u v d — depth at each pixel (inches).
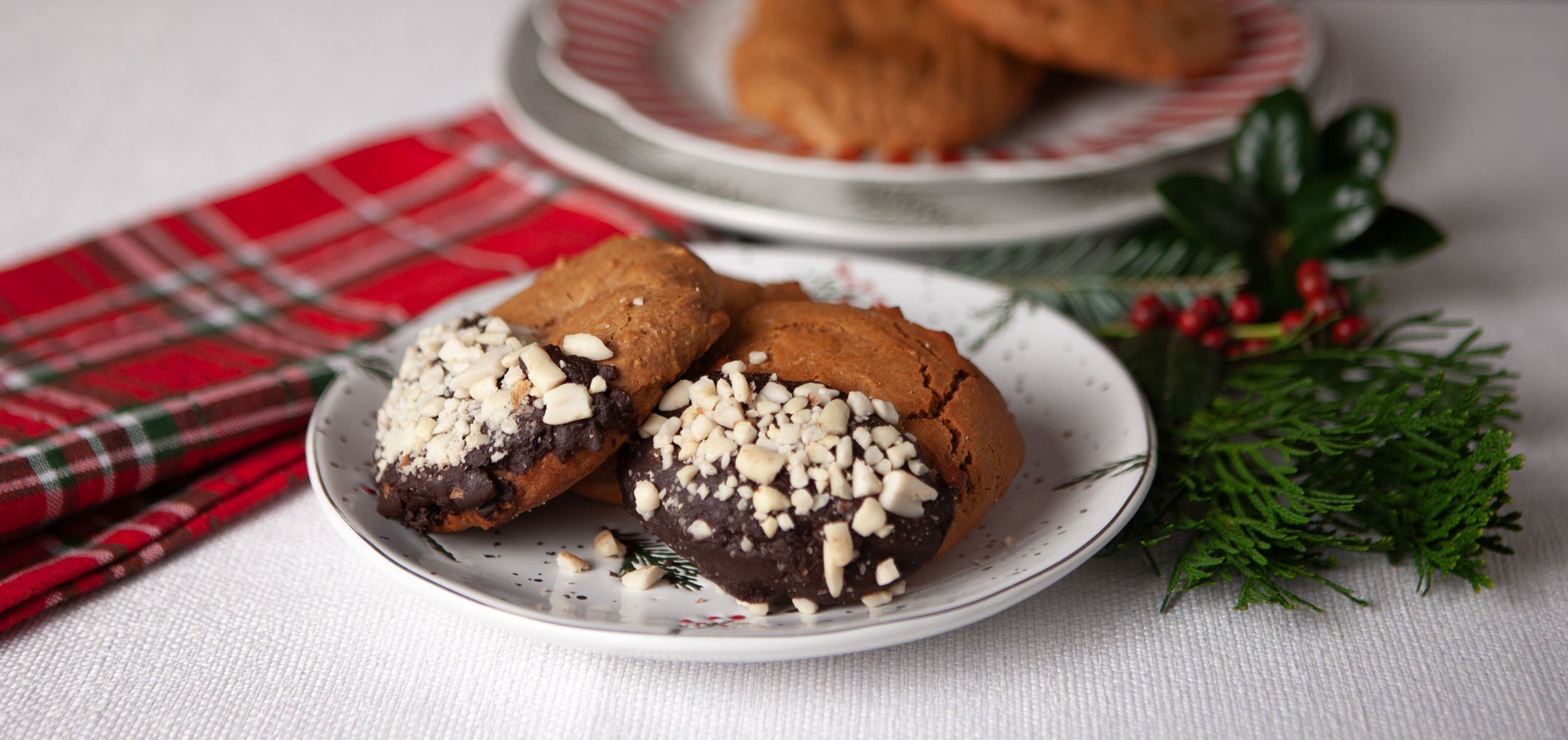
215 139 24.2
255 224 21.4
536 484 15.6
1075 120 22.8
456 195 22.0
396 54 27.2
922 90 21.6
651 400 15.9
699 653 14.8
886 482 15.2
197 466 17.5
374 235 21.2
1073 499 16.3
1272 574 16.5
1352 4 28.1
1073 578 16.7
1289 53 23.1
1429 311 20.1
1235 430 17.3
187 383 18.0
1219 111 22.1
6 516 16.4
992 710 15.6
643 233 20.8
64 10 28.1
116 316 19.5
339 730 15.4
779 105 21.9
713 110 23.2
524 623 14.9
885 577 15.1
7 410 17.6
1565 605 16.4
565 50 23.4
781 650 14.7
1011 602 15.1
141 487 17.2
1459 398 17.6
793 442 15.4
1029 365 18.1
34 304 19.7
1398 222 19.2
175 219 21.3
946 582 15.6
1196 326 18.8
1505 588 16.6
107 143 23.9
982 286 19.0
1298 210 19.3
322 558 17.0
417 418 15.8
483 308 18.2
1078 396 17.6
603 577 15.9
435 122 24.0
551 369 15.6
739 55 23.1
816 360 16.3
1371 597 16.5
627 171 21.2
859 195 21.0
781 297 17.6
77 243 20.7
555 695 15.7
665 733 15.4
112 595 16.6
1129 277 19.9
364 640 16.2
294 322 19.4
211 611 16.4
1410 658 15.9
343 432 16.7
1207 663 15.9
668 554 16.2
